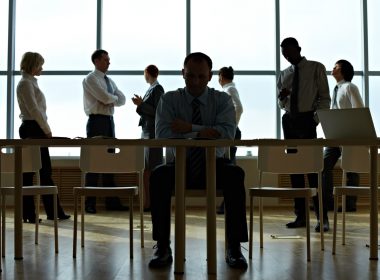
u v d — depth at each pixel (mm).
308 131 4602
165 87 7344
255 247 3688
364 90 7328
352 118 2855
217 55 7371
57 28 7316
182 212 2789
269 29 7395
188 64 3166
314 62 4621
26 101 4906
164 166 2992
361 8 7359
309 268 2947
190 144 2680
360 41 7379
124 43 7340
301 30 7352
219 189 3010
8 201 6934
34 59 4977
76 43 7312
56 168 7180
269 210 6605
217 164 2967
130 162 3635
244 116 7344
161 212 2977
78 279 2660
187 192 2965
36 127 4953
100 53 6000
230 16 7391
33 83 4988
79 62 7309
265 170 3592
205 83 3174
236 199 2928
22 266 2998
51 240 3992
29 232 4426
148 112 5555
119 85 7316
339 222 5258
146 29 7355
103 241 3965
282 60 7328
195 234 4367
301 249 3602
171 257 3084
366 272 2842
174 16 7371
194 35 7367
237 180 2926
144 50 7344
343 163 3686
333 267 2979
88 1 7328
